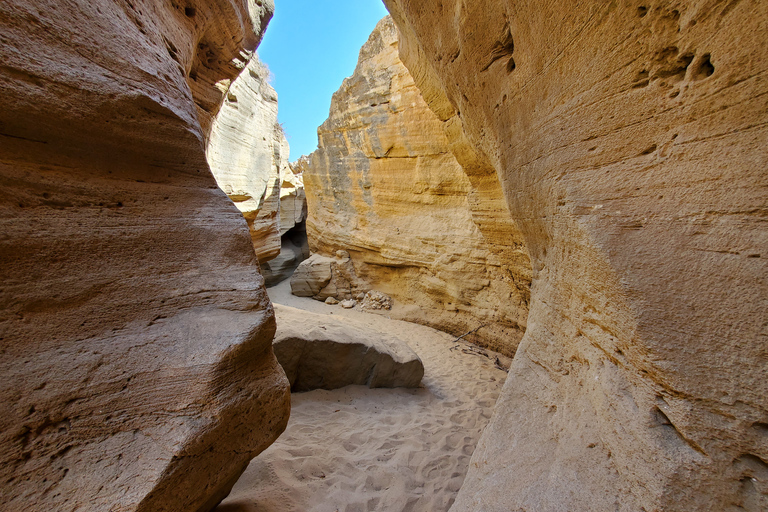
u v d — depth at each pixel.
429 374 6.05
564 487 1.52
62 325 1.39
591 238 1.66
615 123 1.68
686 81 1.35
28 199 1.42
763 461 1.04
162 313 1.67
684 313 1.26
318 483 2.81
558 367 2.12
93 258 1.55
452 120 5.78
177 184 2.09
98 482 1.25
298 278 12.41
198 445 1.43
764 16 1.06
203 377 1.53
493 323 7.48
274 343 4.14
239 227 2.22
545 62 2.21
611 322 1.56
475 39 2.98
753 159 1.12
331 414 4.04
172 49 2.74
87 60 1.69
